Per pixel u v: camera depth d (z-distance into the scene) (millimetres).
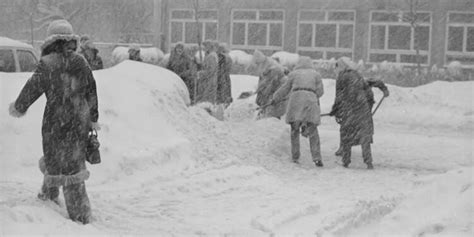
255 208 8570
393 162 13312
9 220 6246
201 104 15977
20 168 9188
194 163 11102
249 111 16906
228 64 17859
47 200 7383
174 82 13469
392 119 19031
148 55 31141
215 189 9664
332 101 20891
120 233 6879
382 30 34094
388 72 30625
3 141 9422
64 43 7000
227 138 13242
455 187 8125
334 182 11125
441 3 32812
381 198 9242
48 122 6910
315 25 35531
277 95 13352
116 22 43156
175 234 7094
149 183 9656
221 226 7578
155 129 11273
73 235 6402
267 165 12375
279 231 7496
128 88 11812
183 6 38344
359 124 12641
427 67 32625
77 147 6957
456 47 32781
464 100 20812
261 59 16000
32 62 13719
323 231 7551
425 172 12336
